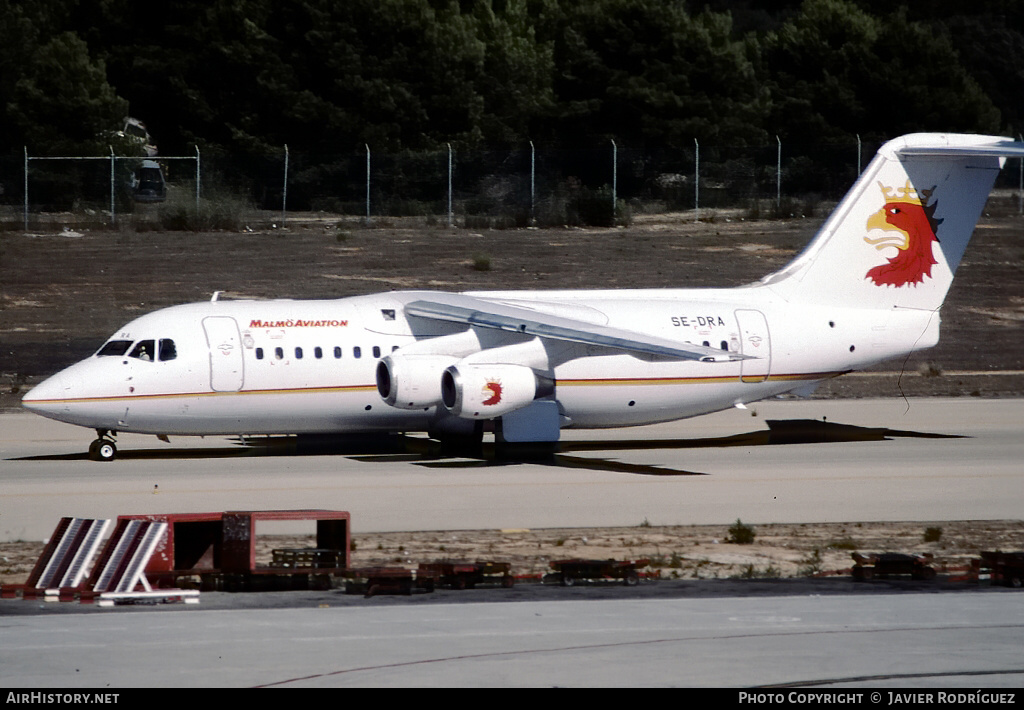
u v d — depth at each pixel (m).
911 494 99.31
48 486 100.31
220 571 66.81
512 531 83.56
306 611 60.91
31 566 72.12
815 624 57.97
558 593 65.12
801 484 104.00
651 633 56.16
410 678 48.78
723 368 125.50
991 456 121.00
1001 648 53.56
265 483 103.12
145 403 114.00
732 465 115.44
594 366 121.25
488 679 48.69
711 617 59.47
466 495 97.94
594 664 50.84
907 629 56.97
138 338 115.75
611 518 88.62
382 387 117.31
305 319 119.50
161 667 50.38
